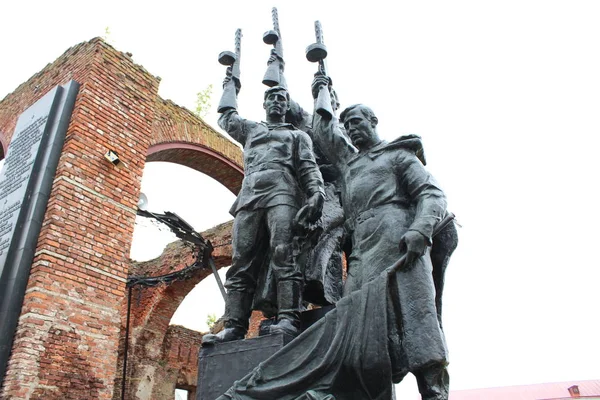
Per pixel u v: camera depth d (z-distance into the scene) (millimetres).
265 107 3877
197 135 14242
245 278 3271
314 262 3580
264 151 3535
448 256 3047
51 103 9945
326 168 4258
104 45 10781
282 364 2520
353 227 3062
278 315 3062
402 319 2504
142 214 12000
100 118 10062
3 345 7441
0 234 8812
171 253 18547
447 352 2445
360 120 3258
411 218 2922
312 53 3869
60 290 8164
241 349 2896
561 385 33656
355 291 2598
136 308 17750
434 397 2383
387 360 2352
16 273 7953
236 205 3516
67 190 8906
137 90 11188
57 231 8477
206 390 2910
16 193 9125
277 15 4434
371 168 3104
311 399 2307
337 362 2418
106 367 8344
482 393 34656
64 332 7980
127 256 9469
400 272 2592
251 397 2463
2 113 12805
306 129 4629
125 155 10273
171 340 20375
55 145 9305
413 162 3008
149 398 17016
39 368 7480
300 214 3234
